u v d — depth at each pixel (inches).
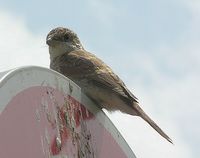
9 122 211.3
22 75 228.1
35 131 228.7
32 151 221.8
